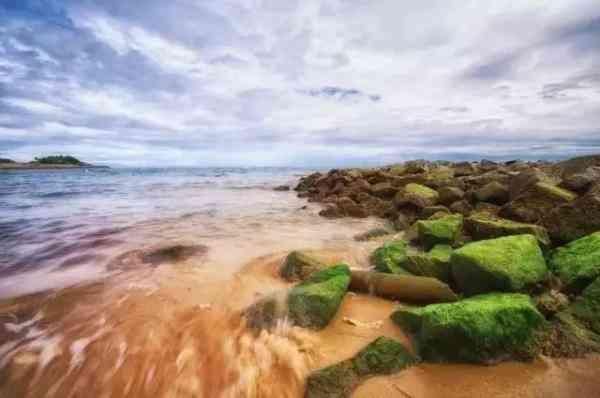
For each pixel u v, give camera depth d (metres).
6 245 8.48
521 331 3.35
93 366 3.69
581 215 5.51
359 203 13.66
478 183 12.05
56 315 4.75
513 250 4.54
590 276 4.00
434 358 3.41
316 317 4.16
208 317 4.62
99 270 6.60
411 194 10.45
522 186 8.45
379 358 3.39
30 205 16.50
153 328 4.38
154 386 3.43
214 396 3.29
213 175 55.50
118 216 13.12
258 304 4.55
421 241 6.96
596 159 9.50
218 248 8.15
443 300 4.42
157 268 6.70
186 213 13.95
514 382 3.07
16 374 3.58
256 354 3.76
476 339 3.29
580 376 3.02
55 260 7.27
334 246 8.12
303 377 3.36
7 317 4.70
